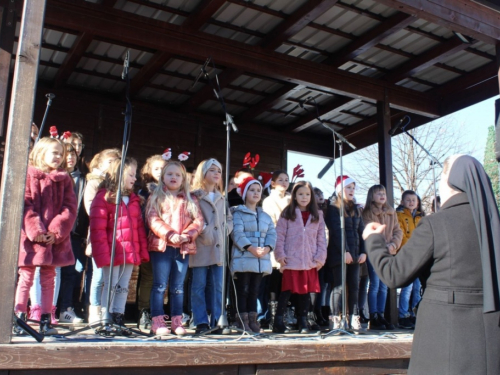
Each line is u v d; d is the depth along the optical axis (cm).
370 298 548
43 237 353
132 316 607
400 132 705
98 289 419
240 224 452
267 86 765
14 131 300
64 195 384
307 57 682
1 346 272
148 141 791
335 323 493
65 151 434
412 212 623
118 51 664
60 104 738
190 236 400
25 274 361
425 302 238
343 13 588
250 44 643
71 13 521
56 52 666
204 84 755
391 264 246
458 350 222
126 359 296
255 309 446
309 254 472
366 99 698
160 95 791
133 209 407
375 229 265
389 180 676
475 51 664
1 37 416
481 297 229
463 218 239
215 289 445
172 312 401
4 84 413
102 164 471
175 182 421
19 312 354
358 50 639
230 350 323
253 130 887
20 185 296
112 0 536
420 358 232
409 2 455
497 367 221
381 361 378
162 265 405
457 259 233
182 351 310
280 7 571
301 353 344
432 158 538
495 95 704
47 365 279
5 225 289
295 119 890
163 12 576
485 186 239
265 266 447
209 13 556
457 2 486
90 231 394
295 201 491
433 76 730
